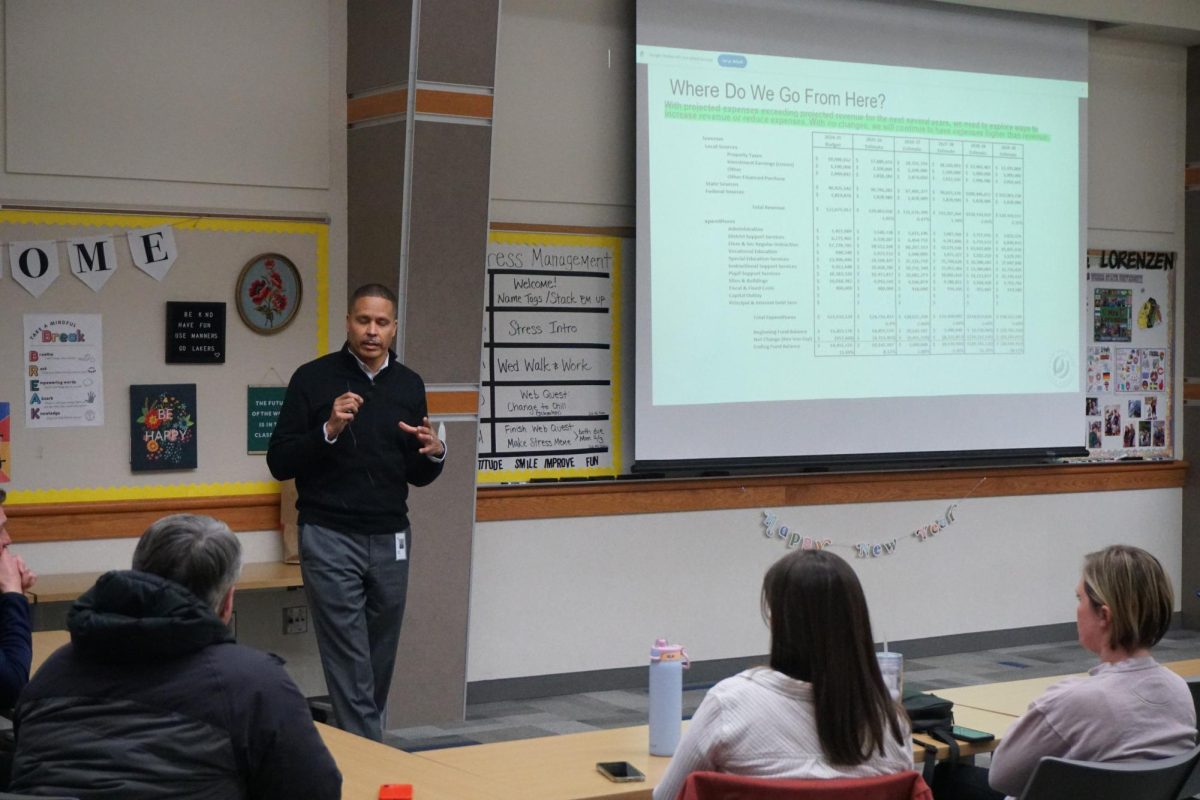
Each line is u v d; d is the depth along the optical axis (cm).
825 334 675
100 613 214
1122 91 782
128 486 541
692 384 643
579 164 631
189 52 550
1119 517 781
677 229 639
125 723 210
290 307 570
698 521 656
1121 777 247
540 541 620
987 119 718
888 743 231
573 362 628
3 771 291
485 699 609
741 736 228
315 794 217
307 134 572
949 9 708
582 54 631
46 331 526
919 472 711
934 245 705
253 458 564
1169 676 274
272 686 216
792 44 666
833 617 229
